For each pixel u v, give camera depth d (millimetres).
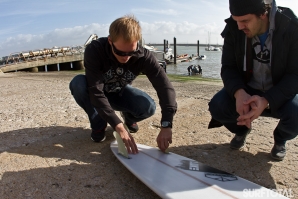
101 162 2201
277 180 1900
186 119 3336
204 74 18188
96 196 1733
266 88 2094
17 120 3408
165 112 2178
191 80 7762
